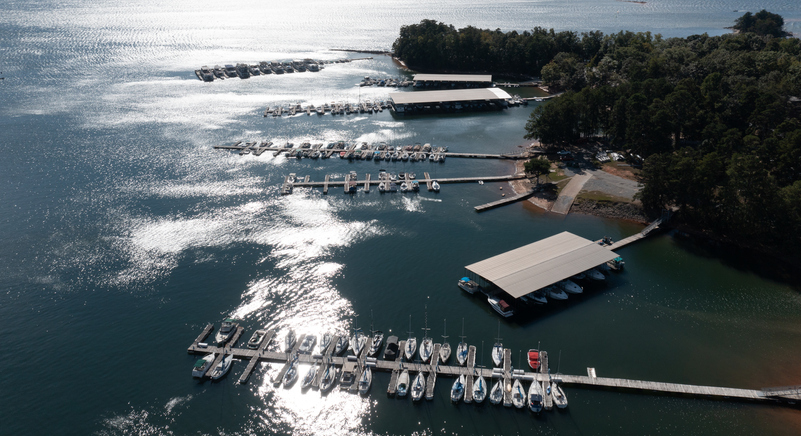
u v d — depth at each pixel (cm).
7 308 12675
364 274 14000
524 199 18300
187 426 9644
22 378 10675
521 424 9581
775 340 11481
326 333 11844
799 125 18238
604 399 10081
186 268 14312
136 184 19450
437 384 10488
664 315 12350
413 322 12194
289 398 10225
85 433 9506
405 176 19825
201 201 18175
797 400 9712
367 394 10275
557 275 12788
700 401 9981
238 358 11181
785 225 14012
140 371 10844
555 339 11612
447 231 16138
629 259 14588
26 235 15888
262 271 14150
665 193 16038
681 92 19762
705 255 14675
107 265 14450
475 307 12731
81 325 12138
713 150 17938
